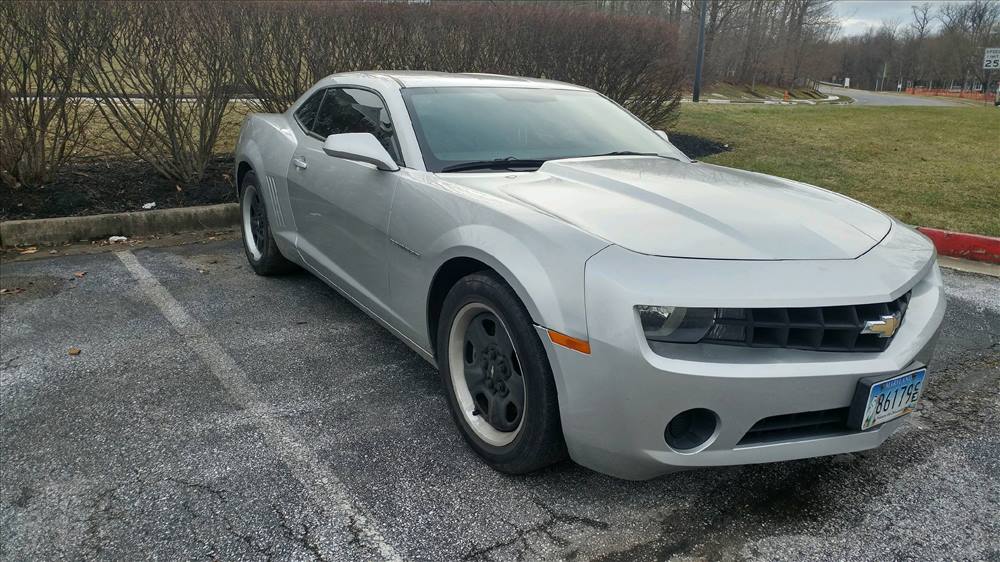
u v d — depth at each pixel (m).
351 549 2.19
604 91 10.23
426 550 2.19
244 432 2.88
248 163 4.80
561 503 2.43
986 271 5.47
